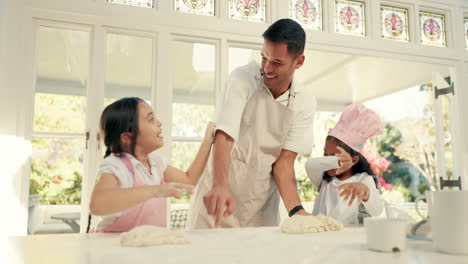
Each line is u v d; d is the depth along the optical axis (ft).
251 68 3.92
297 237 2.06
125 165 3.01
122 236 1.85
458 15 8.55
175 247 1.72
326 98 15.06
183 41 6.75
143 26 6.36
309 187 17.26
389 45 7.86
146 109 3.41
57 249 1.71
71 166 6.00
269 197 4.23
